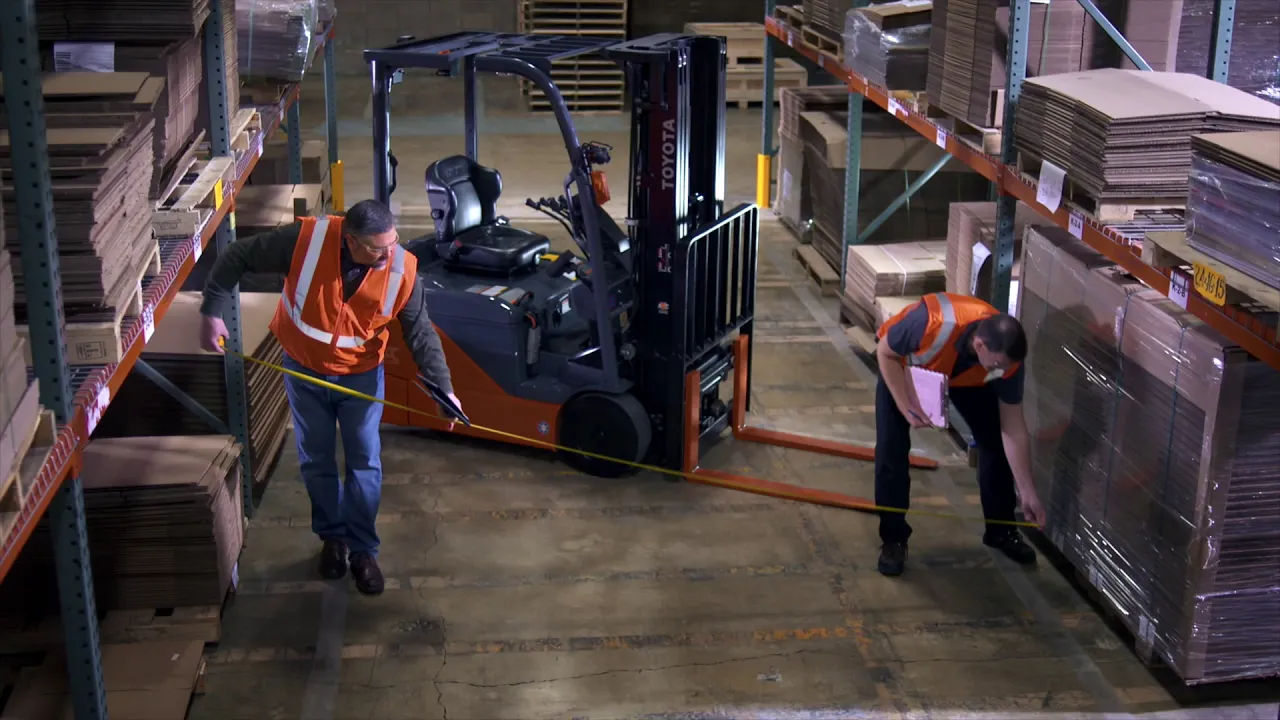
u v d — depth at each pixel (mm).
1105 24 5492
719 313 6430
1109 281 4836
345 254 4797
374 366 5074
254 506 5957
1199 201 4059
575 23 15031
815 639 4984
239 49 6602
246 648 4875
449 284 6426
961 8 5961
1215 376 4059
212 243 7027
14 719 4062
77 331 3441
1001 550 5637
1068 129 4941
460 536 5750
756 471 6438
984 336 4664
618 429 6113
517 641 4953
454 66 5723
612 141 13578
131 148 3668
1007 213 5824
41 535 4531
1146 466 4590
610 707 4555
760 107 15484
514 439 6367
